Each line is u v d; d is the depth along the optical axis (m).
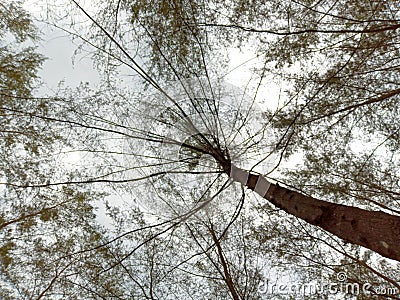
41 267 4.21
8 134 4.26
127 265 4.44
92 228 4.44
